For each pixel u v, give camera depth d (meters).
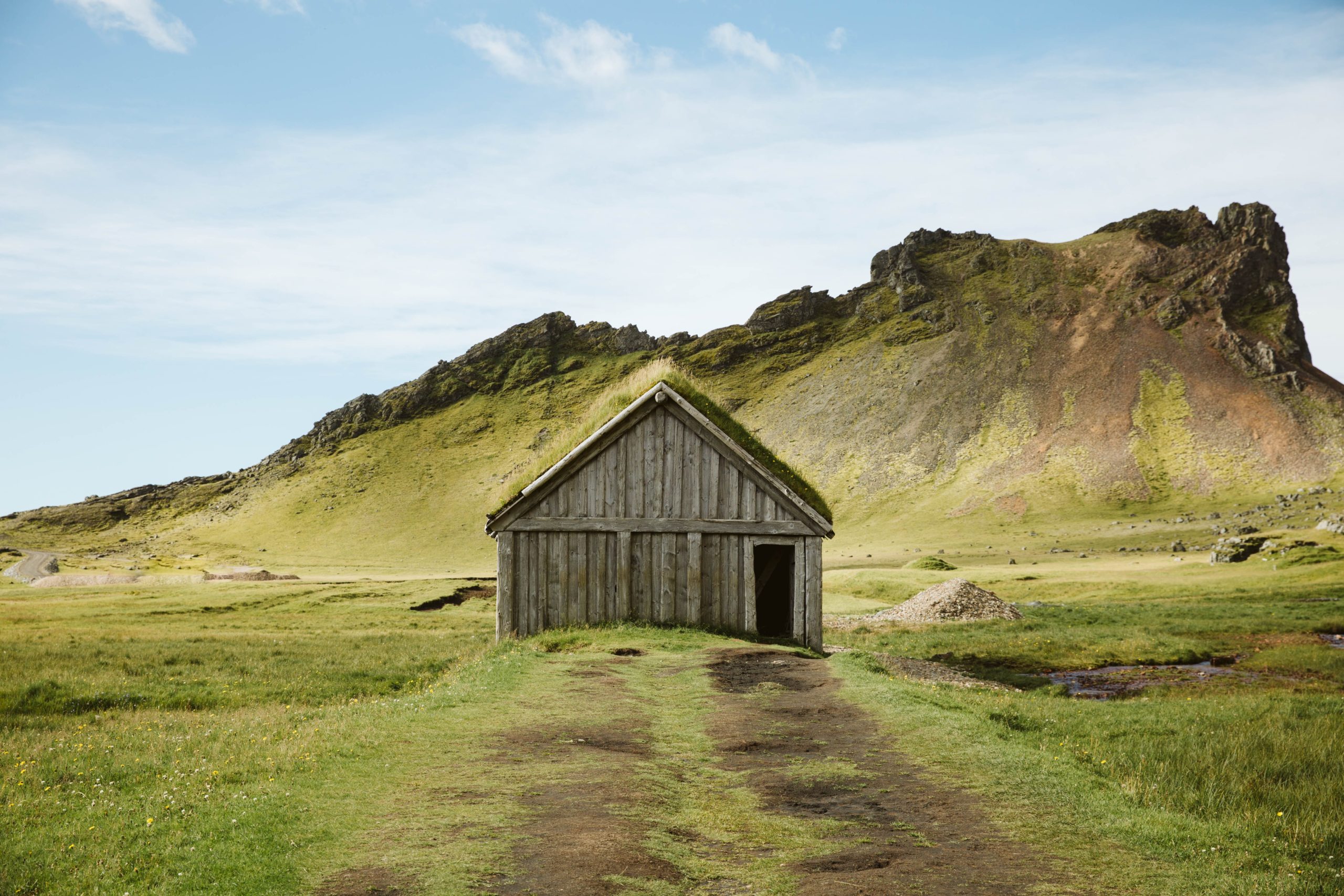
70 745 15.13
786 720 14.81
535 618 27.88
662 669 20.50
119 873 8.10
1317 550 73.56
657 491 28.17
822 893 7.68
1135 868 8.52
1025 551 160.62
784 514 28.05
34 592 73.25
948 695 18.08
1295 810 11.53
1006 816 9.93
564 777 11.14
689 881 7.95
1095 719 17.44
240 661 28.42
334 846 8.57
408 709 15.69
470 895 7.37
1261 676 29.62
